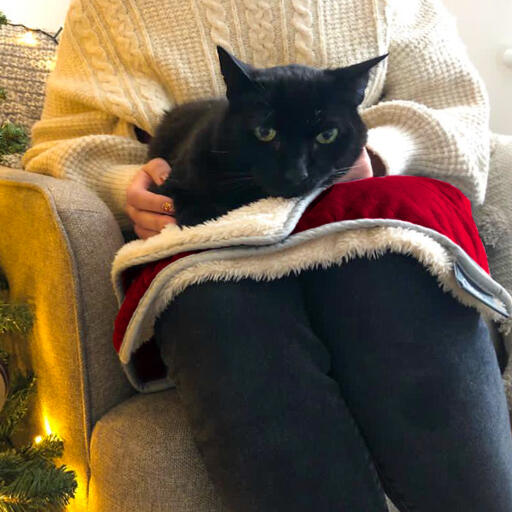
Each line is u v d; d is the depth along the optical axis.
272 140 0.73
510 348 0.83
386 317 0.59
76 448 0.77
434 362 0.58
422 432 0.58
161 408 0.71
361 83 0.76
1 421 0.82
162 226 0.76
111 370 0.76
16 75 1.25
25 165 1.03
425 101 1.03
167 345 0.62
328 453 0.56
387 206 0.63
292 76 0.74
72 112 1.07
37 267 0.74
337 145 0.76
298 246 0.60
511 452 0.62
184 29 1.01
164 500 0.65
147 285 0.63
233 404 0.56
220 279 0.59
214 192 0.74
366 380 0.60
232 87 0.73
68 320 0.72
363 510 0.57
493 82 1.56
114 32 1.02
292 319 0.59
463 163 0.85
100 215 0.75
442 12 1.11
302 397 0.56
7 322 0.73
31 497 0.70
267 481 0.56
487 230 0.93
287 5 0.99
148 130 1.02
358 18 1.01
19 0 1.51
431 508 0.60
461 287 0.58
